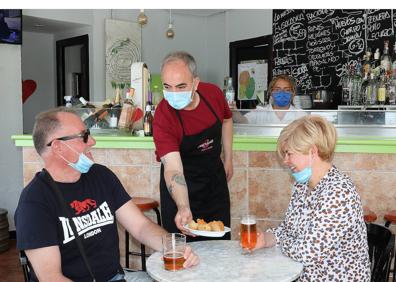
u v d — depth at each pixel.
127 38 5.81
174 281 1.38
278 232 1.76
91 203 1.72
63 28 5.89
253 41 5.81
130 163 3.09
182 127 2.23
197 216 2.41
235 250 1.68
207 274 1.43
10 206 4.67
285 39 5.37
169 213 2.39
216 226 1.77
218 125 2.34
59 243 1.60
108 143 3.05
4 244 4.20
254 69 5.94
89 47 5.70
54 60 6.39
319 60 5.00
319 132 1.55
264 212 2.91
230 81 3.54
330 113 2.80
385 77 3.77
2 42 4.41
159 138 2.22
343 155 2.78
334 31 4.83
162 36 6.26
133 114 3.21
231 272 1.45
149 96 3.16
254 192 2.91
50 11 5.21
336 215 1.50
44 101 6.43
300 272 1.46
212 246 1.74
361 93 3.97
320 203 1.53
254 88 5.95
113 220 1.78
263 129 2.90
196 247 1.73
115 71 5.73
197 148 2.30
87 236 1.67
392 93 3.69
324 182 1.58
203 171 2.37
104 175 1.83
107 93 5.68
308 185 1.66
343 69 4.75
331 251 1.52
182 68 2.04
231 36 6.17
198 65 6.70
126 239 3.06
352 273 1.54
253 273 1.43
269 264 1.52
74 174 1.71
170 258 1.47
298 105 3.88
